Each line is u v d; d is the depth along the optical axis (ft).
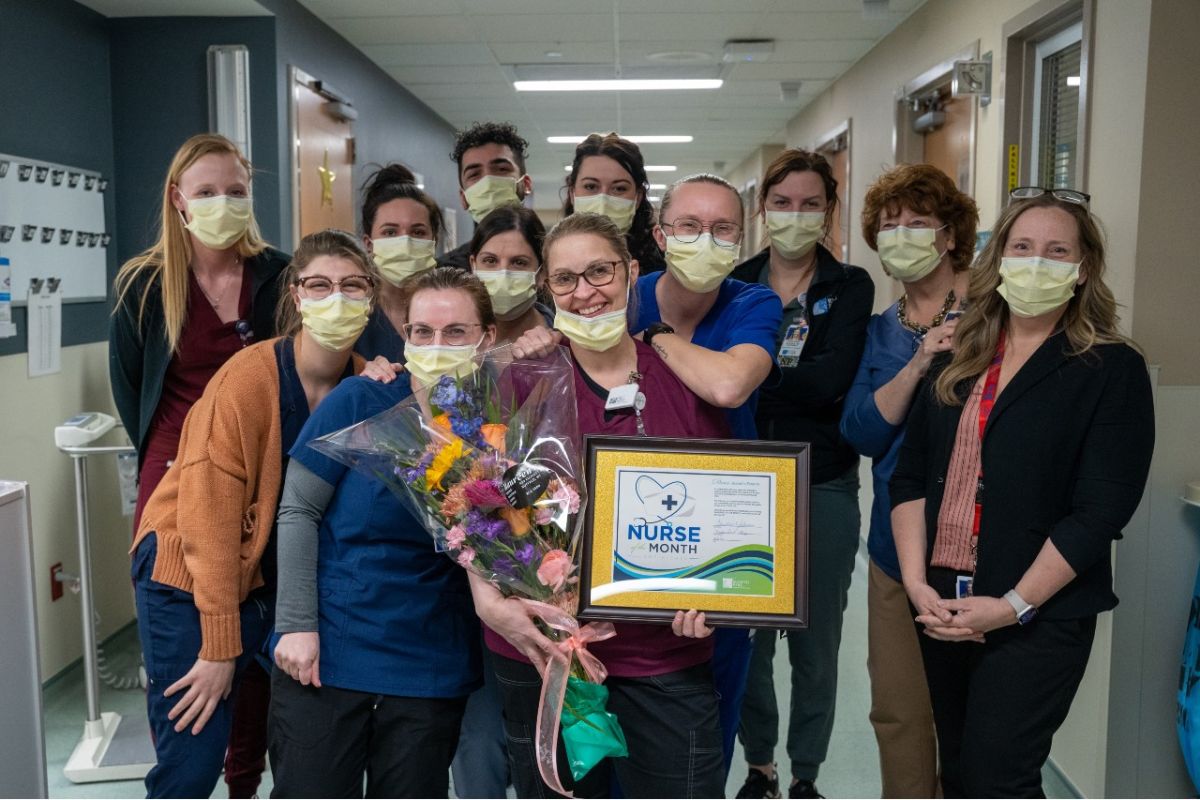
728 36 18.38
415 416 5.30
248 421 6.15
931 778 7.47
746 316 6.15
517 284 7.02
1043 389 5.76
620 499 5.16
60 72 12.07
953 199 7.38
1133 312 8.78
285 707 5.57
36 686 5.99
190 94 13.71
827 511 8.11
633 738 5.35
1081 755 8.98
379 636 5.49
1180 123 8.64
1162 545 8.56
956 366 6.21
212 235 7.45
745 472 5.17
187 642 6.21
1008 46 12.35
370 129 20.17
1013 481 5.75
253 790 7.80
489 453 5.16
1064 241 5.77
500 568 5.09
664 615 5.07
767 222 8.14
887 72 18.30
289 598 5.49
